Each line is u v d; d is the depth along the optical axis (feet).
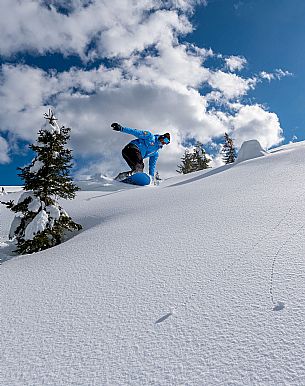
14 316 9.26
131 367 5.97
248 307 7.10
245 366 5.30
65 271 12.85
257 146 46.93
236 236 12.39
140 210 23.70
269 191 20.66
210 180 33.19
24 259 16.99
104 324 7.85
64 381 5.95
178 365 5.73
